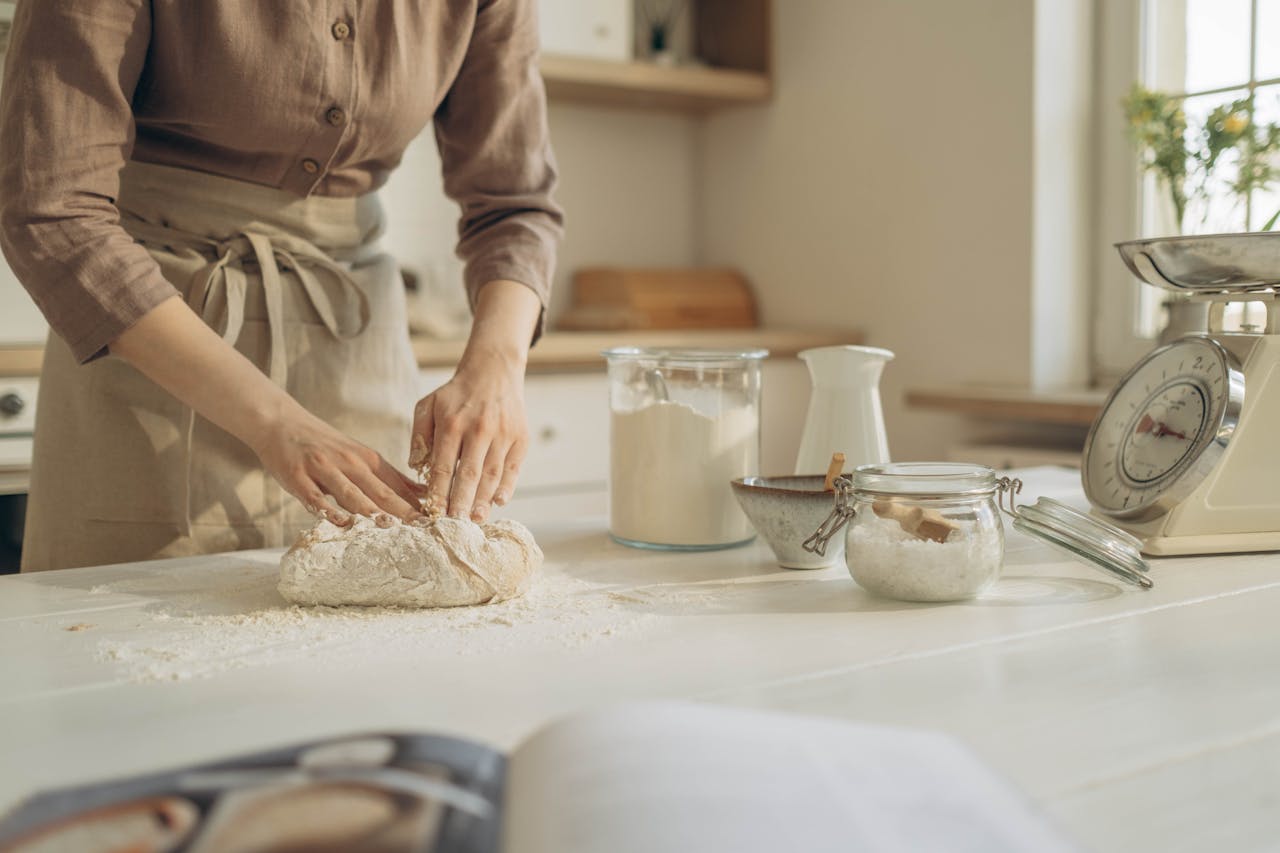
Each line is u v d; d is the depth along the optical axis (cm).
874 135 287
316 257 135
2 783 57
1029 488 142
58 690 71
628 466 116
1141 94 222
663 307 305
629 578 101
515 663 75
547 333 295
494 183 141
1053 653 76
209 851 42
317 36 121
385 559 89
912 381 282
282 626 85
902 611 88
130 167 129
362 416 138
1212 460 104
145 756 60
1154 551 106
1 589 98
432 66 130
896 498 90
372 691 70
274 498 133
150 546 130
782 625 84
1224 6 231
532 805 46
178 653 78
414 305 264
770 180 320
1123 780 55
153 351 106
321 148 129
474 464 108
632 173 333
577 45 282
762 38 315
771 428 286
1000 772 56
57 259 105
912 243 279
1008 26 253
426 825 43
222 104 121
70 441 131
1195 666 73
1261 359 106
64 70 107
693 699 67
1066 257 256
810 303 310
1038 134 249
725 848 42
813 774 49
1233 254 101
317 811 44
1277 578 98
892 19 280
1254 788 54
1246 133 213
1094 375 260
